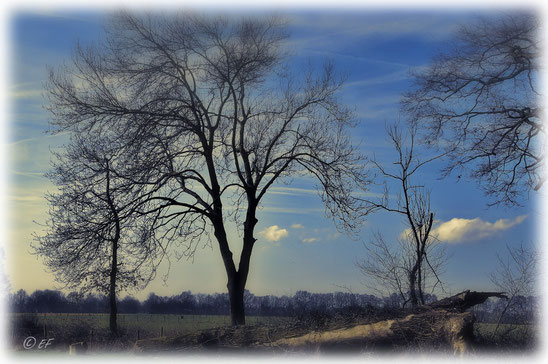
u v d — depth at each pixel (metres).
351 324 11.91
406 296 15.26
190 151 21.53
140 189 19.59
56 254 19.48
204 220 21.72
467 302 12.59
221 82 21.84
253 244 22.45
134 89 20.78
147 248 19.56
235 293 21.78
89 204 19.02
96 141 19.50
